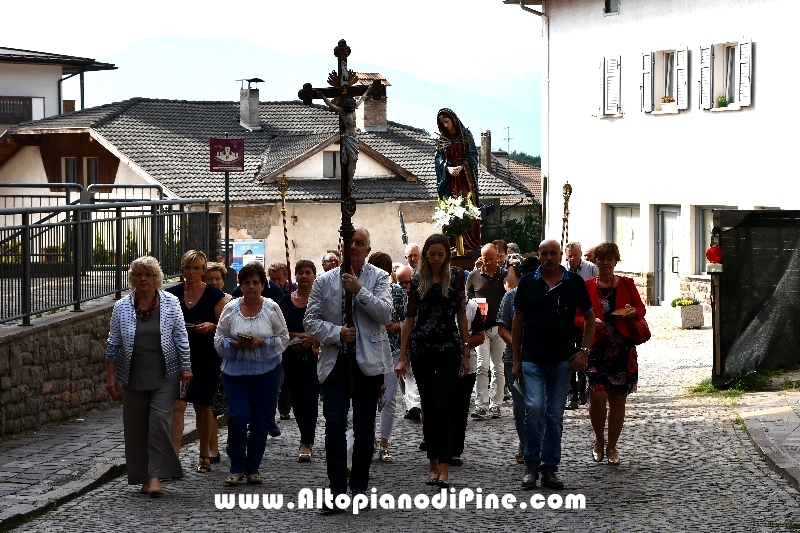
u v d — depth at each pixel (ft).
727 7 97.30
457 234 66.74
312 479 36.37
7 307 42.45
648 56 105.50
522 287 35.22
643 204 106.83
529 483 34.24
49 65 191.52
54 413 45.14
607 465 37.63
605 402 37.47
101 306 49.93
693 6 100.63
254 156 158.30
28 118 189.78
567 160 116.06
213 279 40.29
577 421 47.09
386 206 158.92
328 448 31.71
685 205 102.27
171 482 35.94
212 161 72.84
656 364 67.56
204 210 69.36
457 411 38.06
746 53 95.45
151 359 33.94
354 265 32.53
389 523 30.04
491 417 48.49
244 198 148.05
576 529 28.91
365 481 31.99
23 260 43.73
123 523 30.14
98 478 35.24
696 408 49.24
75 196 144.56
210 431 38.17
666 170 104.06
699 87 100.22
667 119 103.81
